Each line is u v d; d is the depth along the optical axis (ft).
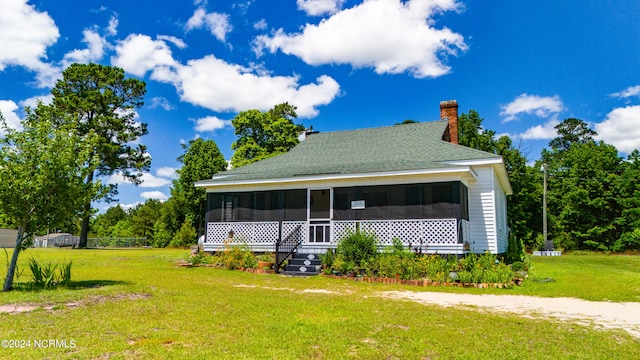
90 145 32.94
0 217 29.60
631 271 53.88
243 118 131.85
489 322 23.12
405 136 71.00
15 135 29.43
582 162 124.67
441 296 33.17
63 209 30.45
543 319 24.44
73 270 45.85
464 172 48.01
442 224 48.16
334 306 27.30
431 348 17.76
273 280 42.37
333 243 53.36
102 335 18.19
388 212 53.01
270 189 59.82
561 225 122.11
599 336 20.40
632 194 115.75
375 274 43.91
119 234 196.24
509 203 121.29
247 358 15.75
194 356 15.72
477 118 126.52
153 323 20.62
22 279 36.06
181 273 45.88
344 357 16.26
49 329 18.84
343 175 52.85
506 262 61.31
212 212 63.26
